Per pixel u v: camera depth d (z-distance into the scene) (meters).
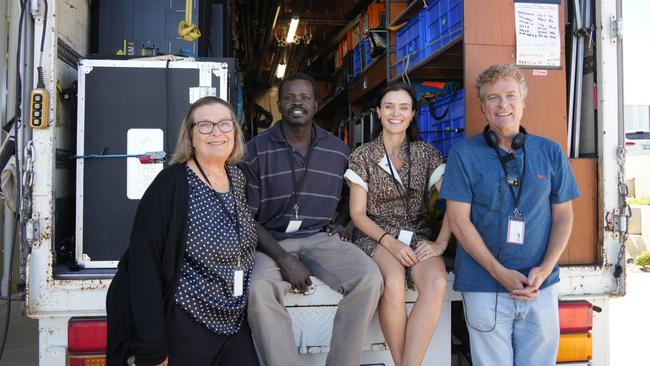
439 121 3.29
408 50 3.90
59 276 2.30
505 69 2.25
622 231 2.56
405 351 2.31
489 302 2.19
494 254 2.20
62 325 2.32
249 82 8.76
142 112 2.53
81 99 2.50
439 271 2.38
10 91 3.46
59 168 2.56
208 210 1.92
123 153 2.51
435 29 3.28
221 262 1.93
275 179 2.54
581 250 2.60
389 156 2.67
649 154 13.70
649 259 8.70
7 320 2.63
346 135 6.33
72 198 2.78
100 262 2.48
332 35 7.04
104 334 2.27
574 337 2.50
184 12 3.42
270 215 2.58
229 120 1.99
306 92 2.55
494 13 2.65
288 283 2.35
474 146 2.26
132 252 1.82
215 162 1.99
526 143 2.22
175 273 1.85
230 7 4.65
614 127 2.60
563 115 2.67
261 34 7.09
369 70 5.27
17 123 2.29
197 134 1.96
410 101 2.64
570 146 2.77
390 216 2.64
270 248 2.37
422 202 2.68
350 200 2.65
